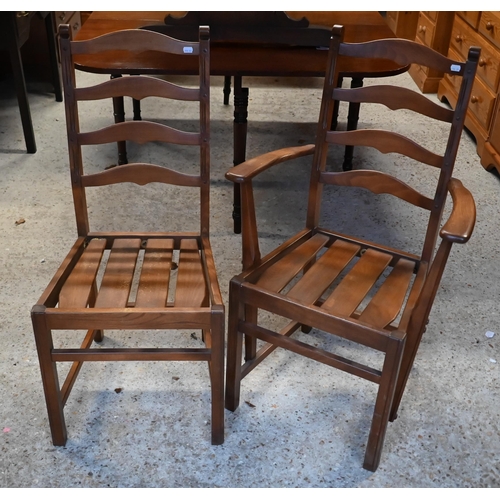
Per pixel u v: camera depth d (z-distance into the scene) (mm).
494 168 3162
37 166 3082
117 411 1689
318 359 1479
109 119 3658
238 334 1579
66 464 1531
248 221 1551
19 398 1725
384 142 1646
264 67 2273
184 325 1392
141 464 1538
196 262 1619
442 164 1580
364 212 2760
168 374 1827
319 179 1759
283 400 1745
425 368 1875
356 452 1591
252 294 1492
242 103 2293
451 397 1771
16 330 1983
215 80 4363
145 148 3285
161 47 1515
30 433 1615
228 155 3258
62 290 1468
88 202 2756
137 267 2283
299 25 2434
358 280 1567
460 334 2029
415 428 1663
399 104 1594
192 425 1654
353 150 3068
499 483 1519
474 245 2535
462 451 1601
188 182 1664
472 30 3512
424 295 1409
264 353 1801
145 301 1435
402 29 4770
